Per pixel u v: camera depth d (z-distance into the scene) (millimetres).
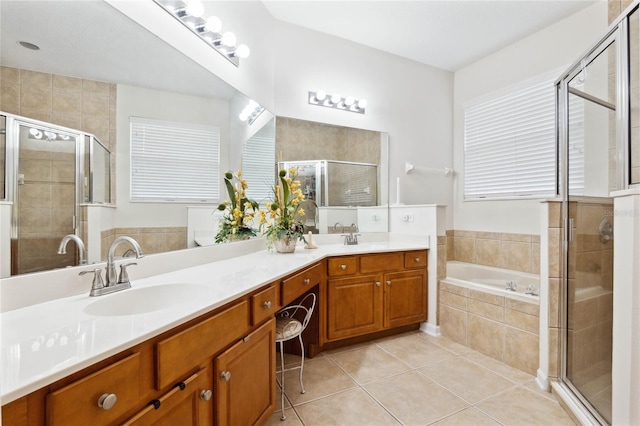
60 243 1205
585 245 1720
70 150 1261
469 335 2584
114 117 1454
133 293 1285
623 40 1557
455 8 2807
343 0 2705
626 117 1542
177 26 1796
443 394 1915
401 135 3639
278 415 1720
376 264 2670
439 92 3934
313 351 2449
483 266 3574
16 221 1063
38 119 1153
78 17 1306
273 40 2926
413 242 3111
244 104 2420
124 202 1514
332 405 1810
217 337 1150
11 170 1056
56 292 1158
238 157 2324
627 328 1265
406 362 2336
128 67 1522
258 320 1431
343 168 3250
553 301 1933
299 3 2742
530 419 1678
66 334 840
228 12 2258
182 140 1840
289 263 1967
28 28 1135
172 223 1766
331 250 2625
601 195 1646
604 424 1473
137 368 842
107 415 759
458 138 3977
